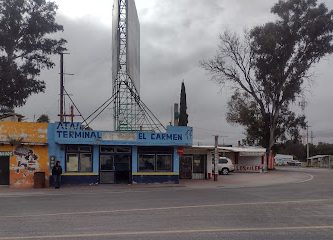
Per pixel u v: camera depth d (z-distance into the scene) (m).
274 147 72.25
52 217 16.14
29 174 35.12
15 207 20.02
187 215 16.61
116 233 12.37
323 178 47.00
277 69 67.25
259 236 11.94
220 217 16.00
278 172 61.94
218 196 25.58
